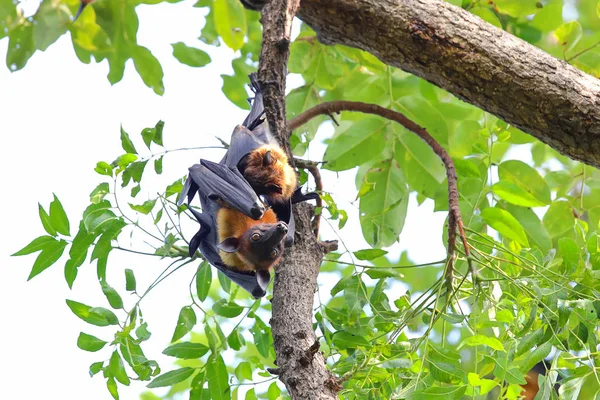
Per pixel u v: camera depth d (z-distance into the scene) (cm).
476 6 1345
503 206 1219
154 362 931
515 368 832
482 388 797
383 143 1355
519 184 1241
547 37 1362
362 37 1103
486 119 1434
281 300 859
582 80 1017
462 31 1047
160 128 966
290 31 975
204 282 1053
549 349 851
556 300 862
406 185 1373
